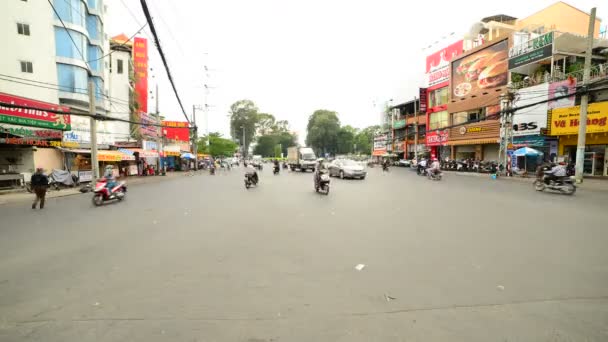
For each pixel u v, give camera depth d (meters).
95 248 5.21
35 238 5.98
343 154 88.75
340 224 6.80
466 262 4.30
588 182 16.38
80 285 3.68
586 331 2.61
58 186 16.64
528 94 22.72
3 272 4.13
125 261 4.52
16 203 11.81
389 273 3.94
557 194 12.06
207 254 4.80
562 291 3.38
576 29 28.08
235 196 12.34
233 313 2.98
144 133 32.16
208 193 13.80
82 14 22.80
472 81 30.61
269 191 13.95
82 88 22.81
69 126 17.62
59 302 3.25
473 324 2.74
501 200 10.39
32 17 20.81
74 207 10.44
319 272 4.01
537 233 5.84
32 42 20.81
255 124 91.31
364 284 3.62
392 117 49.69
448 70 34.81
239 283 3.69
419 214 7.88
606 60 21.91
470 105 30.84
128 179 25.94
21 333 2.66
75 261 4.55
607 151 18.95
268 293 3.41
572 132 19.42
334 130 82.81
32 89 20.81
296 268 4.16
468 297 3.26
